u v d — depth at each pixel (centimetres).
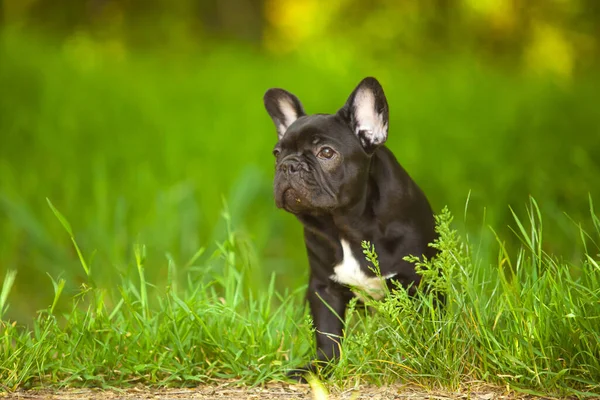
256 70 2111
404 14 2909
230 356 623
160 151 1473
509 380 562
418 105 1695
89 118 1642
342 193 634
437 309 593
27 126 1561
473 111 1628
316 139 639
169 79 2008
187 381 607
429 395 558
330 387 589
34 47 2156
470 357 580
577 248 877
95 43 2597
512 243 984
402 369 582
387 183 646
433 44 2892
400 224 642
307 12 3142
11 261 1132
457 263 594
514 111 1577
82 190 1338
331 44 2669
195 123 1606
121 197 1164
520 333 570
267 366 624
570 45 3002
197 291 671
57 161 1429
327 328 666
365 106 653
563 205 1081
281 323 669
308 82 1912
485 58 2828
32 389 588
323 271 665
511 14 3059
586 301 567
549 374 547
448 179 1225
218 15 3206
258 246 1112
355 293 671
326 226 651
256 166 1268
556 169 1205
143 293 660
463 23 2991
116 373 614
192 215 1155
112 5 3084
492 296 593
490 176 1227
